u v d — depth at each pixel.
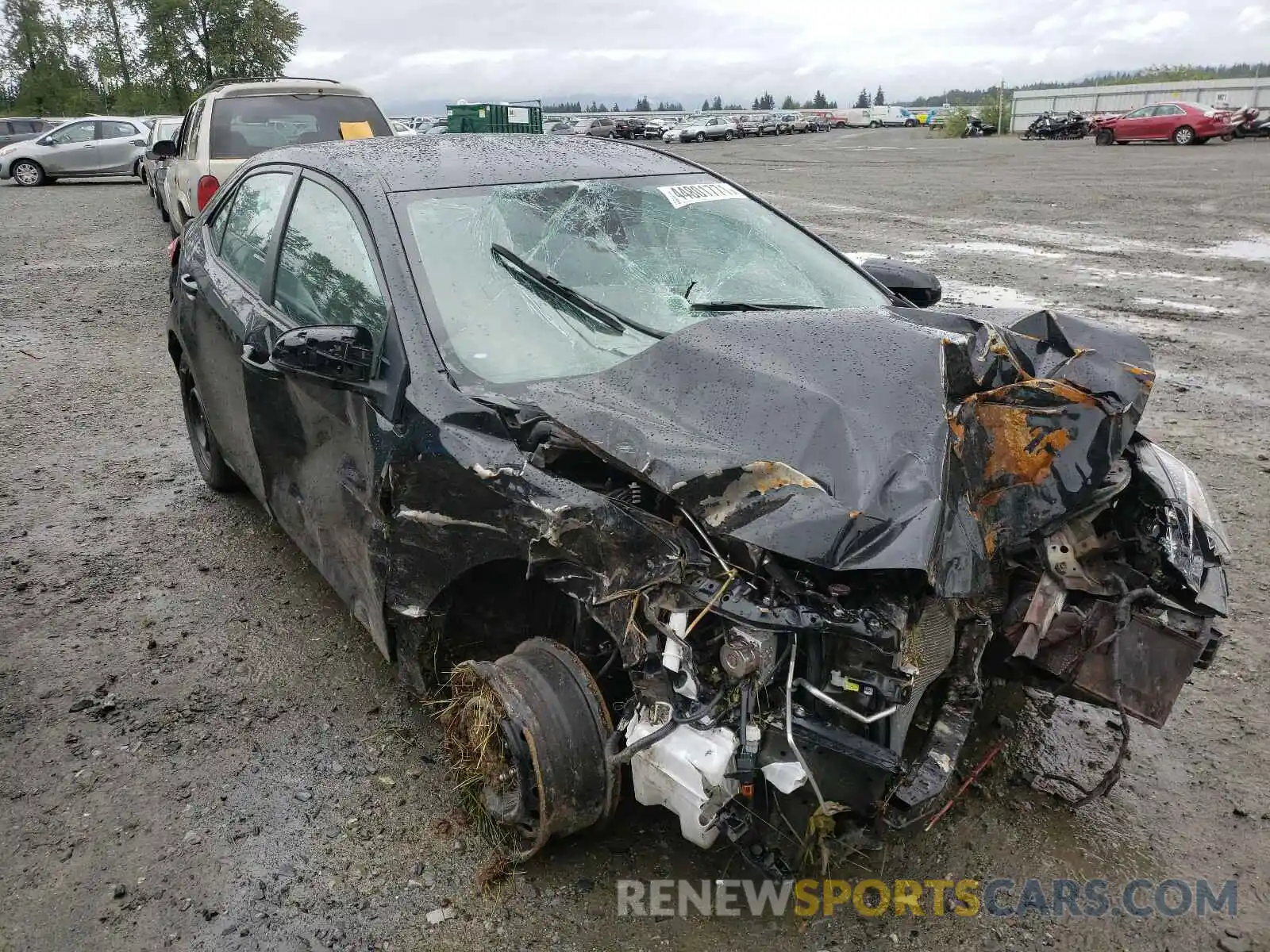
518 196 3.52
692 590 2.31
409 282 3.09
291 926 2.55
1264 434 6.05
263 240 4.11
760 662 2.24
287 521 3.83
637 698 2.40
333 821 2.91
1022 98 57.53
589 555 2.40
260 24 46.56
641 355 2.76
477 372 2.91
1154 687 2.72
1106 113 47.16
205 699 3.51
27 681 3.62
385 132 10.88
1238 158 27.64
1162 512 2.97
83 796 3.03
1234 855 2.79
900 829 2.37
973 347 2.70
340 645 3.85
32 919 2.58
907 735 2.63
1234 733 3.32
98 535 4.82
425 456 2.73
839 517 2.18
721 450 2.38
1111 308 9.40
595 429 2.48
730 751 2.25
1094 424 2.63
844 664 2.32
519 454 2.60
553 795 2.49
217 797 3.02
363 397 3.02
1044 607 2.69
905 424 2.40
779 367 2.58
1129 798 3.01
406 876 2.71
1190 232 14.29
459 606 2.93
